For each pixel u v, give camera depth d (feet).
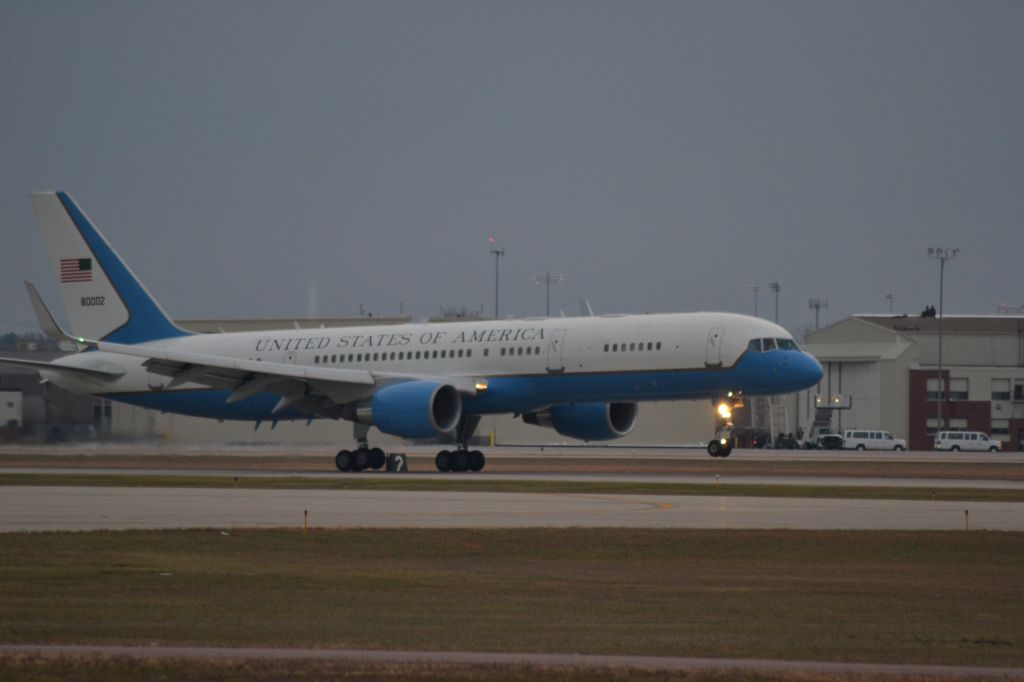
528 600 281.74
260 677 196.34
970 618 263.70
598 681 195.83
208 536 396.98
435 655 213.46
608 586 304.91
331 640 229.04
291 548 373.81
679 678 197.77
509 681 195.42
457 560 353.72
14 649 215.72
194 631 236.84
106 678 194.59
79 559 341.41
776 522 446.19
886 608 275.59
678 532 412.98
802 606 276.82
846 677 198.70
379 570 331.57
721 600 284.41
